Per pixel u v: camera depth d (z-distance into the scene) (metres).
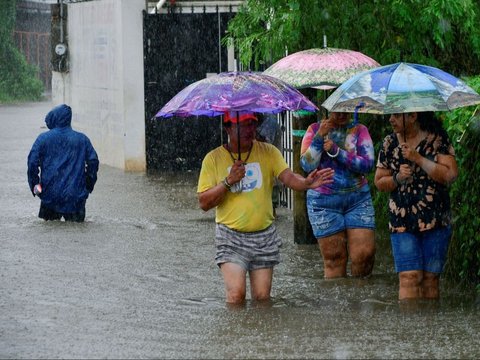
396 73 12.87
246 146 13.14
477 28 18.97
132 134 30.70
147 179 28.67
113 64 31.52
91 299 14.15
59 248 18.25
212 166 13.16
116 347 11.47
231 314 12.91
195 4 33.44
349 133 14.99
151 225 20.88
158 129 30.77
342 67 15.44
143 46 30.50
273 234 13.42
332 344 11.45
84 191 21.34
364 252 15.14
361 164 14.91
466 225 14.66
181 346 11.46
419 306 13.29
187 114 13.42
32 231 20.08
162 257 17.47
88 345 11.58
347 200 15.11
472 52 19.22
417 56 18.84
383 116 19.36
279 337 11.77
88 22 33.53
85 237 19.44
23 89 84.00
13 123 53.50
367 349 11.23
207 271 16.28
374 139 19.53
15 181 28.11
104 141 32.72
